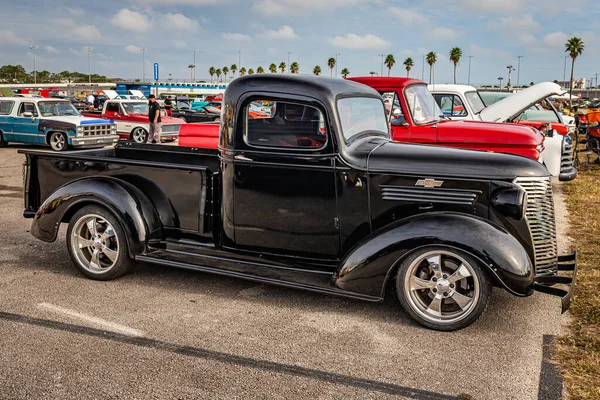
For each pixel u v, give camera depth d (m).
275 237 4.72
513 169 4.24
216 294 4.83
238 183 4.73
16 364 3.51
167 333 4.01
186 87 84.25
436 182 4.29
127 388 3.25
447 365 3.57
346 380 3.38
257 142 4.61
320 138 4.42
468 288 4.15
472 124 7.99
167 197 5.05
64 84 131.38
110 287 4.96
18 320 4.19
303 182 4.52
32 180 5.50
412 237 4.04
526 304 4.61
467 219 4.04
